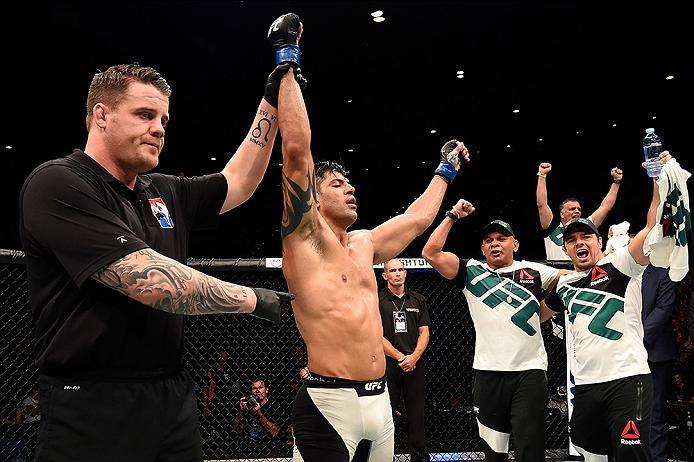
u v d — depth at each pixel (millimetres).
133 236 1555
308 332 2357
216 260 4020
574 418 3783
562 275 4016
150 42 8320
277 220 12219
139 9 7668
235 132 11023
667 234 3422
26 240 1596
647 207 11891
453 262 4250
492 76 9938
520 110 11164
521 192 13250
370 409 2312
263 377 4520
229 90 9781
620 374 3545
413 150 12789
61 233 1521
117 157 1688
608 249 4594
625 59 9219
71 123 9625
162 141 1736
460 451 5035
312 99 10617
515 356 3943
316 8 8008
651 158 3521
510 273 4145
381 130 11898
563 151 12773
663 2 7684
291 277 2379
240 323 4566
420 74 9875
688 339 5449
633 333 3621
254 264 4051
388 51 9156
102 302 1572
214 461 4207
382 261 2770
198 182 2023
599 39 8703
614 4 7816
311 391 2330
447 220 4219
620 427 3480
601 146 12367
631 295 3664
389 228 2771
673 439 5242
